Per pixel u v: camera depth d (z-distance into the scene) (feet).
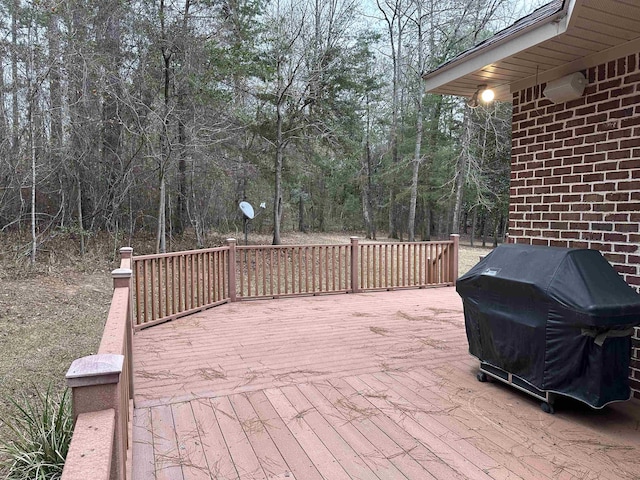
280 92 41.11
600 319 7.81
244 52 36.60
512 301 9.59
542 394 9.12
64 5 29.40
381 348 13.56
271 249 22.16
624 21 8.36
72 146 32.89
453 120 61.31
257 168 42.60
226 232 48.42
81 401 3.80
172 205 40.98
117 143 35.04
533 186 11.91
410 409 9.23
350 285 24.79
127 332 8.52
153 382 10.67
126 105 31.04
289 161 46.62
